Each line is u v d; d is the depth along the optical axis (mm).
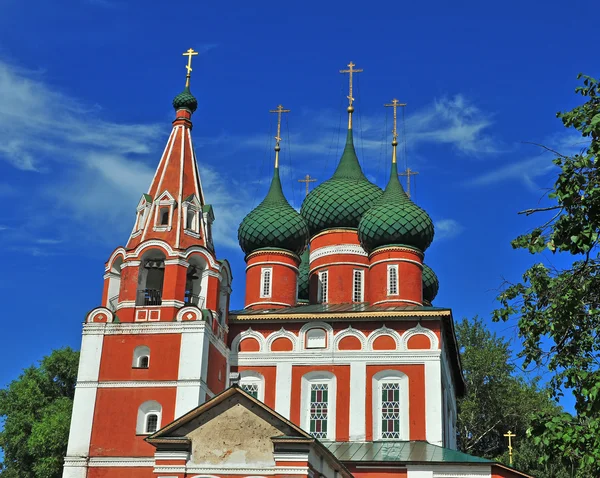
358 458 41500
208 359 43062
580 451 21766
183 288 43781
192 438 32375
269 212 54312
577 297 22172
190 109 49875
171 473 31953
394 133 56969
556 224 22078
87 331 43125
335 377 45812
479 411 65875
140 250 44219
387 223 51781
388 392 45281
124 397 41656
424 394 44719
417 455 41625
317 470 33312
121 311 43469
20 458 56906
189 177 47188
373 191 56938
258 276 53500
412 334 45875
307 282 61062
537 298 23281
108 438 40938
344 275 54750
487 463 40125
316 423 45281
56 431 53062
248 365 46688
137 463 40344
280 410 45531
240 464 31766
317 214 56500
